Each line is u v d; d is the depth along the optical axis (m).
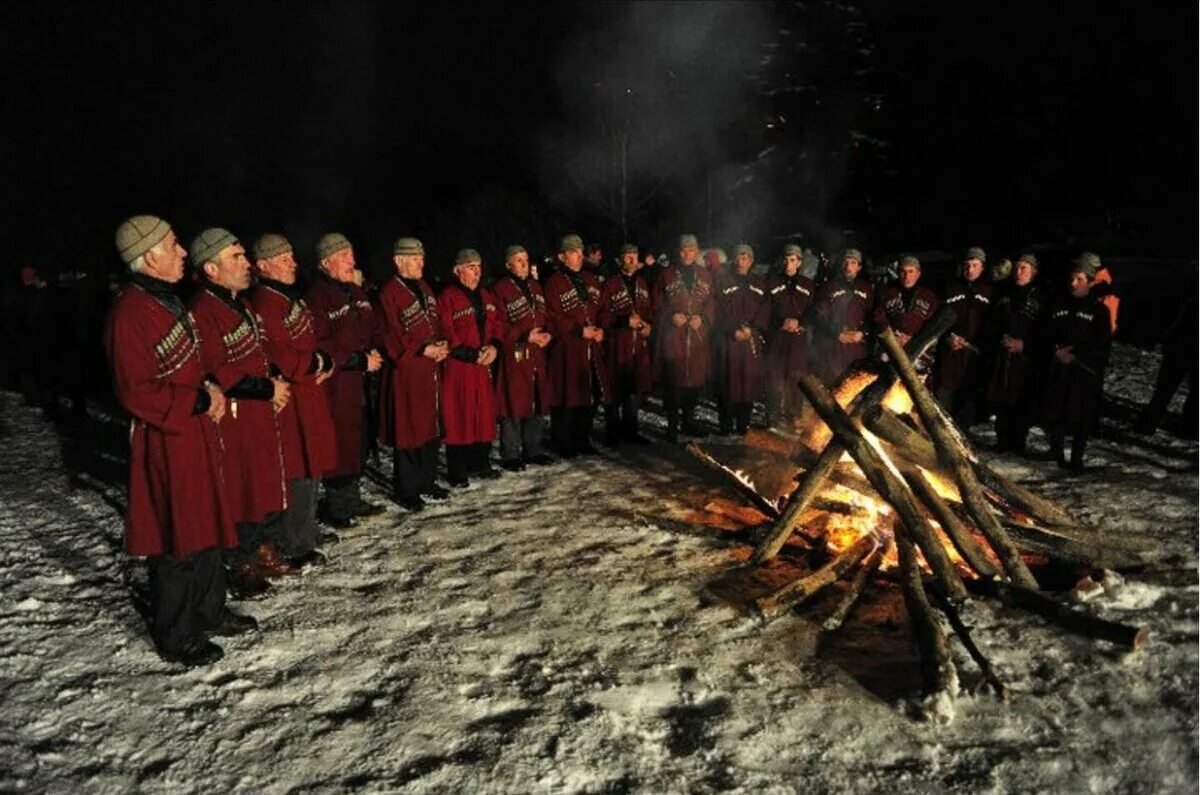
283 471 4.96
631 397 8.49
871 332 8.70
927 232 28.30
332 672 4.09
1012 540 5.11
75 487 7.30
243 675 4.07
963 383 8.31
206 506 4.14
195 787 3.31
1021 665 4.05
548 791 3.26
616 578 5.09
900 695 3.80
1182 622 4.41
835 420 4.98
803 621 4.49
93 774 3.38
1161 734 3.53
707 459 6.07
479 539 5.80
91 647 4.35
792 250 8.99
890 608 4.62
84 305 12.09
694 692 3.88
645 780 3.31
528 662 4.15
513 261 7.45
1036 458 7.68
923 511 5.18
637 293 8.52
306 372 5.23
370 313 6.31
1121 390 10.76
